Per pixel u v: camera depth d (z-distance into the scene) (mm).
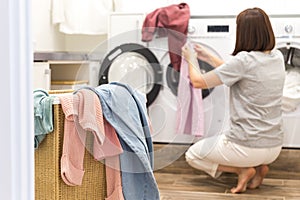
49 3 3984
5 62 644
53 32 4078
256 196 2727
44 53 2947
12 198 661
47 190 1736
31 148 701
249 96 2785
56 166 1713
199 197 2676
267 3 3721
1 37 642
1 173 656
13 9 646
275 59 2791
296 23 3191
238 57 2729
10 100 647
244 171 2859
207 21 3268
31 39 692
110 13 3539
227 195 2738
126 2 4043
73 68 3502
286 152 3258
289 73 3305
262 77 2746
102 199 1923
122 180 1875
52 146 1707
